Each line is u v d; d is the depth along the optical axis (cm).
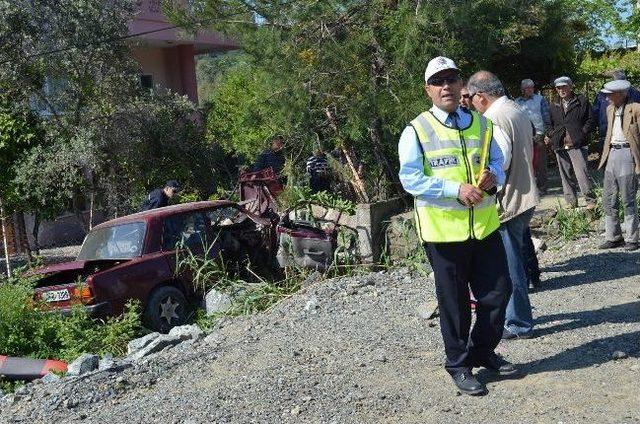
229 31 1291
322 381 592
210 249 1037
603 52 2459
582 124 1086
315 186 1283
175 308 1005
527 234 784
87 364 741
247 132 1738
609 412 487
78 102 1566
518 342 629
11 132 1548
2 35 1502
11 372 794
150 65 2411
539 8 1562
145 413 584
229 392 593
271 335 744
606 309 698
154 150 1666
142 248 1020
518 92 1984
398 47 1159
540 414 494
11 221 1778
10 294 899
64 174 1512
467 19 1151
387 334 694
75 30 1526
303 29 1231
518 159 624
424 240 520
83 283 944
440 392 545
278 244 1086
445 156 516
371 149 1249
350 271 1009
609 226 941
